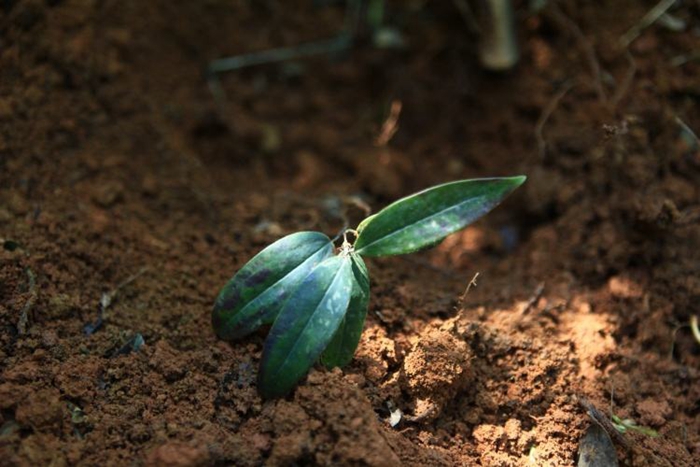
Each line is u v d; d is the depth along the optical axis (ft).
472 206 1.88
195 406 1.88
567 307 2.04
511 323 2.00
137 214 2.12
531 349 1.97
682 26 2.21
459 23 2.41
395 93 2.42
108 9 2.27
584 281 2.08
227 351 1.92
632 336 2.02
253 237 2.10
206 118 2.36
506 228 2.20
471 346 1.96
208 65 2.41
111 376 1.90
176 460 1.79
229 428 1.86
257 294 1.88
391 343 1.94
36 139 2.11
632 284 2.05
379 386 1.90
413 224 1.88
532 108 2.28
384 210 1.88
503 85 2.33
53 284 1.96
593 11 2.26
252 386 1.88
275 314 1.88
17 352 1.89
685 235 2.07
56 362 1.89
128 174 2.17
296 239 1.89
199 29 2.41
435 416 1.90
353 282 1.86
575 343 1.99
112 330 1.94
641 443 1.89
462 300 1.98
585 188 2.15
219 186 2.27
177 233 2.11
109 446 1.83
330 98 2.45
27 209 2.03
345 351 1.87
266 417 1.85
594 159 2.15
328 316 1.83
